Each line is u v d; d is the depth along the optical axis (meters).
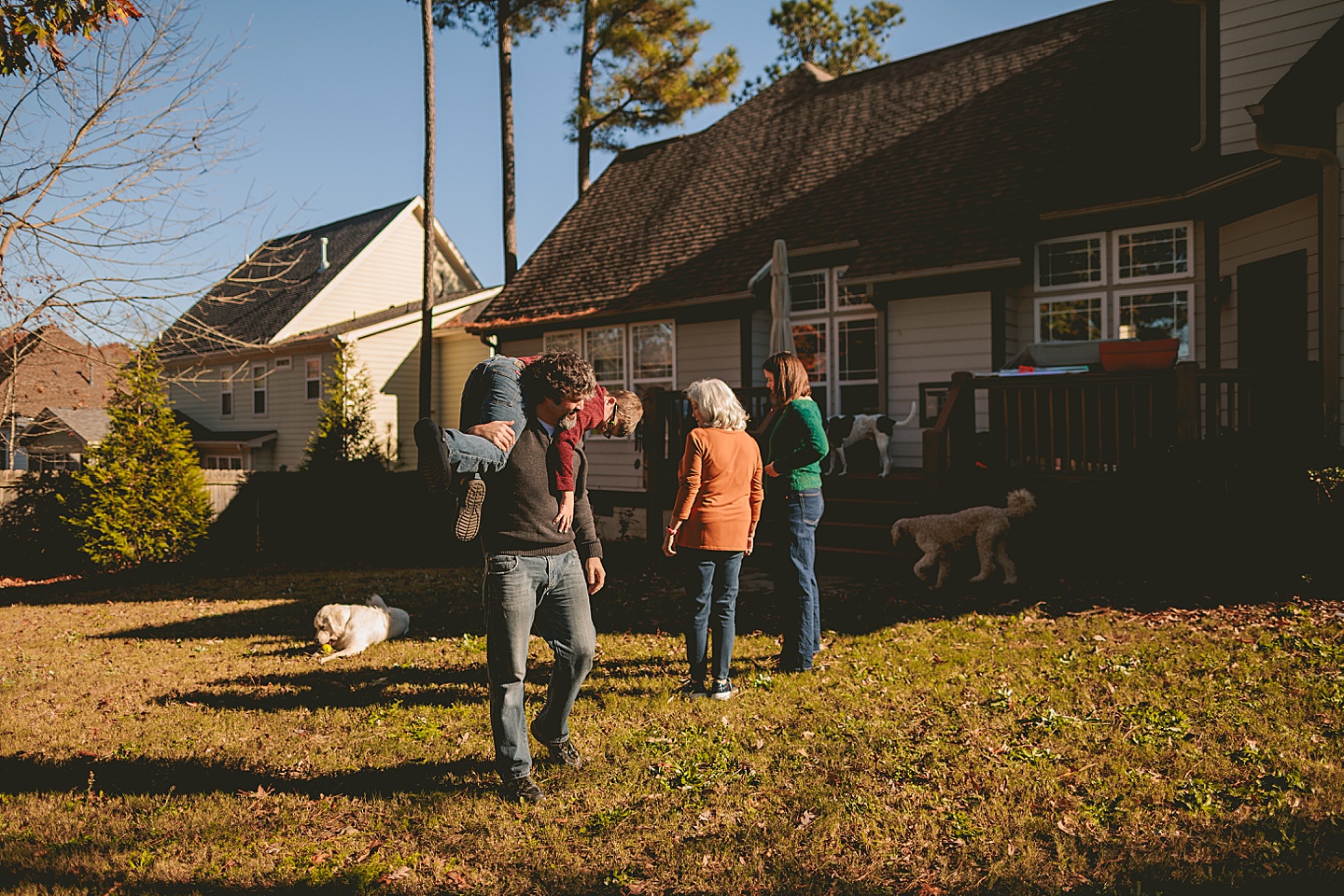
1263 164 8.41
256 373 26.98
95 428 26.27
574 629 3.69
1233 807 3.24
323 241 27.66
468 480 3.23
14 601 11.05
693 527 4.90
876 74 16.23
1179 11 12.20
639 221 17.08
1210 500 7.30
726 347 13.94
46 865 3.10
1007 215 10.65
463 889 2.91
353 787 3.81
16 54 6.67
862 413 12.33
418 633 7.21
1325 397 7.90
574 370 3.50
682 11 22.06
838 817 3.33
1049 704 4.54
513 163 22.27
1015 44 14.35
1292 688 4.55
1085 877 2.82
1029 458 8.81
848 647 5.99
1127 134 11.02
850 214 12.74
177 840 3.30
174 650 7.08
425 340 17.03
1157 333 9.85
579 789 3.68
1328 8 9.02
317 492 16.44
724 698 4.89
